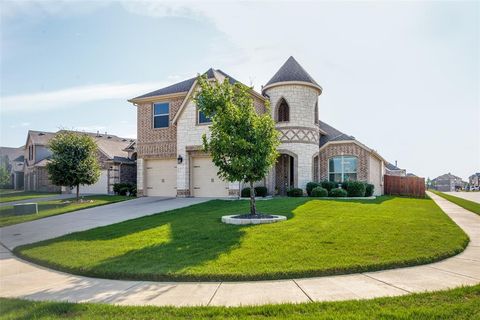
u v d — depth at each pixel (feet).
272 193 72.59
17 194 109.81
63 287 19.71
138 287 19.30
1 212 60.95
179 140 70.18
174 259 23.80
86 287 19.60
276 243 27.07
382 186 96.43
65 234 36.99
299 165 71.51
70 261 24.59
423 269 21.61
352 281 19.39
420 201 72.13
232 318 14.35
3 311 15.79
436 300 16.02
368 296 16.88
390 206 52.80
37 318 14.83
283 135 72.49
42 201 78.64
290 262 22.21
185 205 55.57
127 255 25.41
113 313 15.21
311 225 33.58
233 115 37.65
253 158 37.35
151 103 76.89
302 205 49.60
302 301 16.37
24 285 20.35
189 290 18.53
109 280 20.94
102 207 59.62
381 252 24.23
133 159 102.22
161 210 51.70
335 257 23.12
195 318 14.47
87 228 40.04
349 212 42.47
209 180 68.39
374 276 20.25
